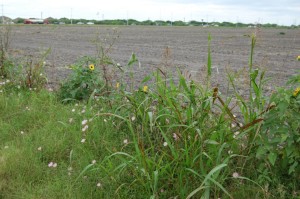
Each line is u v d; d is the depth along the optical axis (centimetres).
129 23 8231
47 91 599
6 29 998
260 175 304
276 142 304
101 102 486
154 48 1725
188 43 2134
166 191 301
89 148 385
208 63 345
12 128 447
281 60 1213
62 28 4578
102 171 331
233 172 316
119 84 515
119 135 405
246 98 575
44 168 355
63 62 1092
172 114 371
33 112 491
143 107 398
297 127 295
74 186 321
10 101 537
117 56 1316
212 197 301
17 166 349
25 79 622
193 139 320
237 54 1434
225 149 337
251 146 319
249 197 293
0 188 319
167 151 335
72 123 450
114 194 300
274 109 310
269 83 751
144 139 378
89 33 3166
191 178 305
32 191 315
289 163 312
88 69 568
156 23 8231
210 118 351
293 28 5606
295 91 305
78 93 557
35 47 1675
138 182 313
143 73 902
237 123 329
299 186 306
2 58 684
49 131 428
